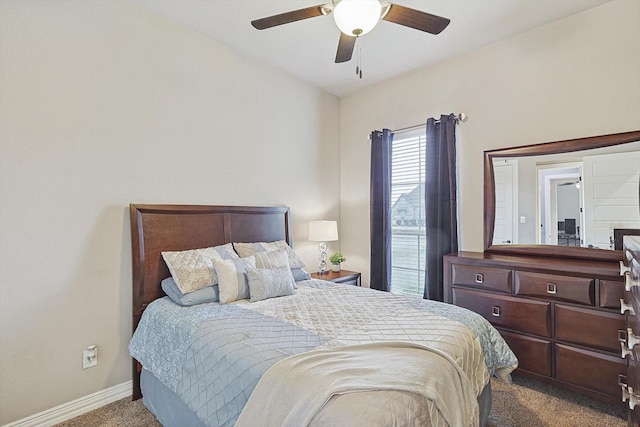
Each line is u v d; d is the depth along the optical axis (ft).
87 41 7.16
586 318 6.99
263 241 10.45
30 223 6.40
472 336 5.63
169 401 6.15
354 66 11.15
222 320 6.08
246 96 10.37
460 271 8.92
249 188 10.46
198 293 7.33
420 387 3.74
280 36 9.27
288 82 11.75
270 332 5.43
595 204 8.14
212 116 9.47
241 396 4.43
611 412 6.82
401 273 12.32
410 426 3.42
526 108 9.16
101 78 7.35
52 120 6.67
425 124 11.26
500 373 6.51
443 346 4.92
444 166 10.44
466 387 4.43
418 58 10.59
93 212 7.22
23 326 6.30
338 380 3.71
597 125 8.11
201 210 8.93
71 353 6.87
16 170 6.25
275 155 11.29
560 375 7.32
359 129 13.29
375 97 12.73
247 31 9.04
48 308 6.60
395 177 12.41
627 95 7.72
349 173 13.66
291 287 8.15
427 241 10.75
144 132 8.06
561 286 7.30
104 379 7.31
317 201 12.87
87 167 7.14
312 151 12.67
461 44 9.75
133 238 7.63
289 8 7.99
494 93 9.73
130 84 7.82
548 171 8.86
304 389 3.72
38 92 6.50
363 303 7.18
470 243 10.25
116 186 7.58
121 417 6.81
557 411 6.88
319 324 5.82
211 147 9.45
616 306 6.64
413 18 5.91
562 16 8.41
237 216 9.78
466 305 8.79
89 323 7.13
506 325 8.06
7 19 6.18
